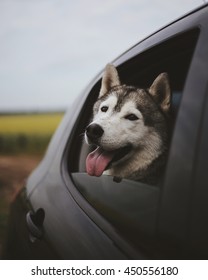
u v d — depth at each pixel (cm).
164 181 125
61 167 227
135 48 201
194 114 122
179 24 164
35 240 188
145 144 206
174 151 125
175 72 205
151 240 120
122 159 207
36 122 5241
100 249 134
